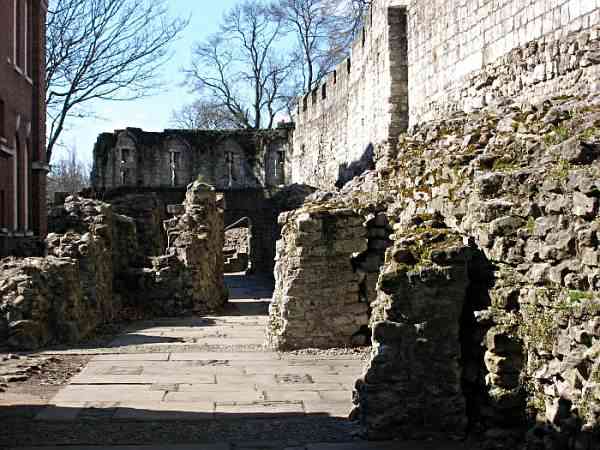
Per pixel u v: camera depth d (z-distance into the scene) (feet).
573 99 32.65
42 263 50.31
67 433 27.99
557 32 39.93
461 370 26.12
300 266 44.96
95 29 112.27
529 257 24.21
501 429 24.30
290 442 26.68
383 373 26.27
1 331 46.19
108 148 138.21
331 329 45.06
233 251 136.15
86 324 53.16
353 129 88.74
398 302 26.27
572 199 22.45
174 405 32.07
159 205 87.10
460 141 35.42
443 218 30.32
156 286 68.03
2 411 31.01
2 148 70.49
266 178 140.15
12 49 74.95
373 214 44.91
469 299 26.63
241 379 37.09
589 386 19.95
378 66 73.10
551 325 22.72
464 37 52.80
